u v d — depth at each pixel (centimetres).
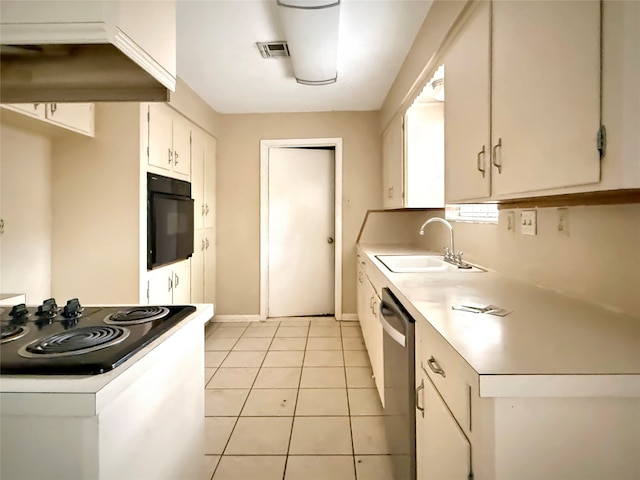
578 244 138
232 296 445
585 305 132
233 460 194
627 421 80
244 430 220
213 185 427
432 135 304
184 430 133
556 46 105
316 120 432
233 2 215
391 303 170
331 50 251
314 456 197
